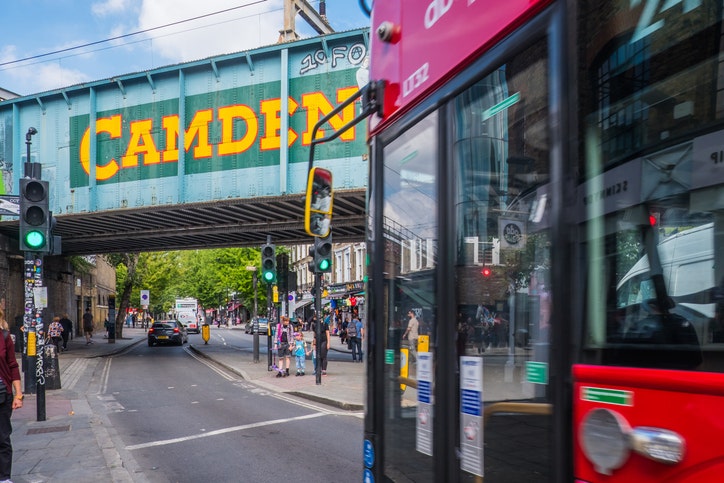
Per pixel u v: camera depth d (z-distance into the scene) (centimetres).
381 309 340
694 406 136
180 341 3694
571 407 176
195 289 7712
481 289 232
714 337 139
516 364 207
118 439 881
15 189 2500
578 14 186
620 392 157
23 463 691
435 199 275
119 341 4022
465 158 250
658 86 160
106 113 2378
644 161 162
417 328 290
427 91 289
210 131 2197
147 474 684
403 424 303
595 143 177
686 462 136
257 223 2505
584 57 183
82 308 4544
